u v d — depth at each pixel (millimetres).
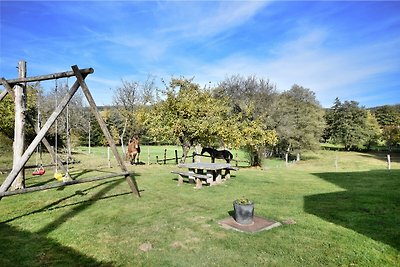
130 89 34031
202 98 17656
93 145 43938
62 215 6641
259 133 19891
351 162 35656
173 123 16531
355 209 7113
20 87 8758
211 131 16594
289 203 7863
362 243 4945
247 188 10109
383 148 50531
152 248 4836
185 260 4395
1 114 18031
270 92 37438
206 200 8227
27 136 21453
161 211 7027
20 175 9070
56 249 4777
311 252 4621
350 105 49312
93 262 4332
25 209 7145
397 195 8625
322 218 6418
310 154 43094
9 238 5234
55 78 7484
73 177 11789
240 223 5996
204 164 11469
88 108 38750
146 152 36406
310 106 40031
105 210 7086
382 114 59000
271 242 5039
